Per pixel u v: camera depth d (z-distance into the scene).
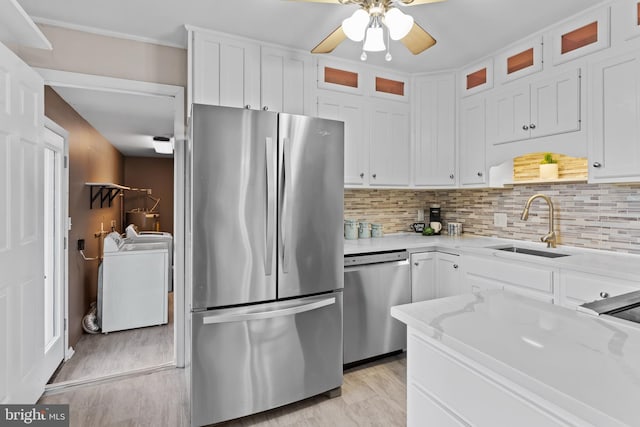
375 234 3.30
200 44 2.33
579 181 2.42
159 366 2.65
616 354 0.75
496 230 3.13
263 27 2.33
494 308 1.06
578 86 2.19
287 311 2.00
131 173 6.96
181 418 2.02
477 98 2.88
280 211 2.01
